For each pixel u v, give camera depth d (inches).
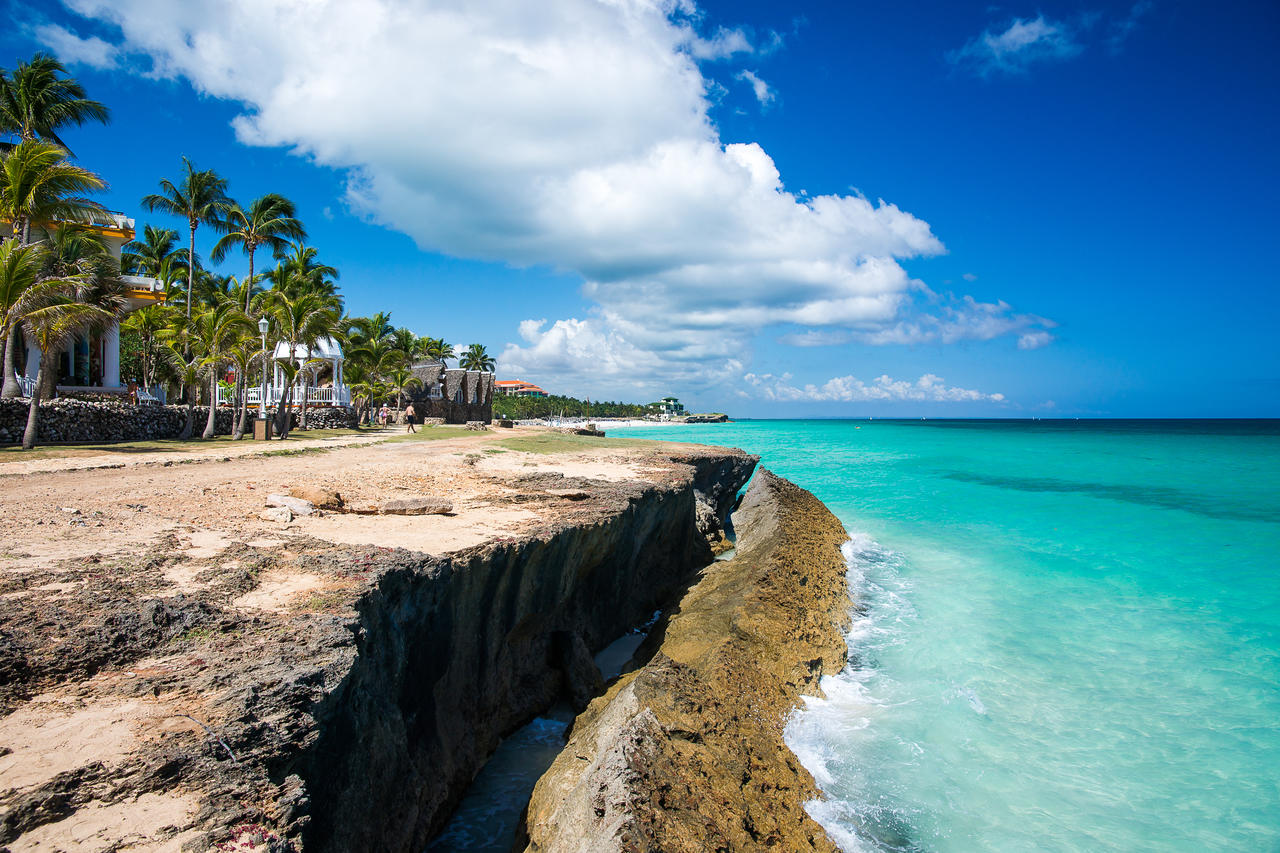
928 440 3818.9
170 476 647.8
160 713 212.2
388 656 323.3
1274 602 677.9
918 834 329.4
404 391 2329.0
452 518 531.2
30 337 1051.3
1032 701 465.7
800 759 384.5
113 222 1311.5
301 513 494.6
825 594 653.9
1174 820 342.3
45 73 1159.6
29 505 472.1
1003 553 907.4
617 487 733.3
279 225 1660.9
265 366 1300.4
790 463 2305.6
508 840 359.6
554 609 533.3
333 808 246.5
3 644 233.8
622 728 320.8
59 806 169.5
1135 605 672.4
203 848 163.8
